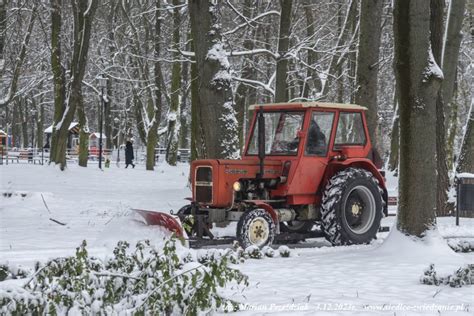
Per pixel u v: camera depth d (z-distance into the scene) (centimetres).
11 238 1683
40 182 3728
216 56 2017
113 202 2611
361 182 1605
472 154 2461
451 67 2406
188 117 7794
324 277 1158
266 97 5322
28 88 5306
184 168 5800
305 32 4034
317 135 1611
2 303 725
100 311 753
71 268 782
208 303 800
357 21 3850
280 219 1573
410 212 1430
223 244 1484
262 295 995
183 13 4075
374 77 2327
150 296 770
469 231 1864
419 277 1161
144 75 5312
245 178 1549
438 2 2133
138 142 10088
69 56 4834
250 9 3481
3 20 2930
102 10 5581
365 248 1548
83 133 5034
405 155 1433
